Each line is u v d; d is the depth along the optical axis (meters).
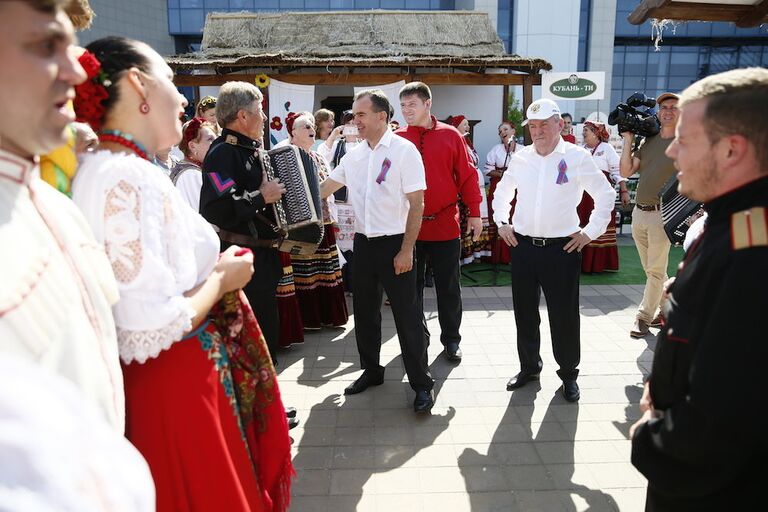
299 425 3.12
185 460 1.44
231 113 2.67
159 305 1.33
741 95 1.15
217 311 1.65
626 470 2.68
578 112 23.61
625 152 4.36
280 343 4.17
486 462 2.75
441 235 3.92
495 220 3.53
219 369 1.54
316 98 11.01
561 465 2.72
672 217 3.30
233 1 23.31
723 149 1.17
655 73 27.53
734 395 1.07
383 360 4.04
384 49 8.63
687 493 1.25
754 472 1.19
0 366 0.52
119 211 1.29
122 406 1.13
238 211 2.56
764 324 1.05
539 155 3.25
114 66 1.35
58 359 0.90
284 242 2.88
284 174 2.83
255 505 1.59
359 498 2.49
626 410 3.26
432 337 4.46
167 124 1.47
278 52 8.15
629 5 26.34
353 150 3.23
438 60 7.95
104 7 20.95
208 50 8.80
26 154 0.97
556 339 3.35
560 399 3.40
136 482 0.58
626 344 4.28
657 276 4.28
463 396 3.45
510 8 21.11
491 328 4.67
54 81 0.91
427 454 2.83
